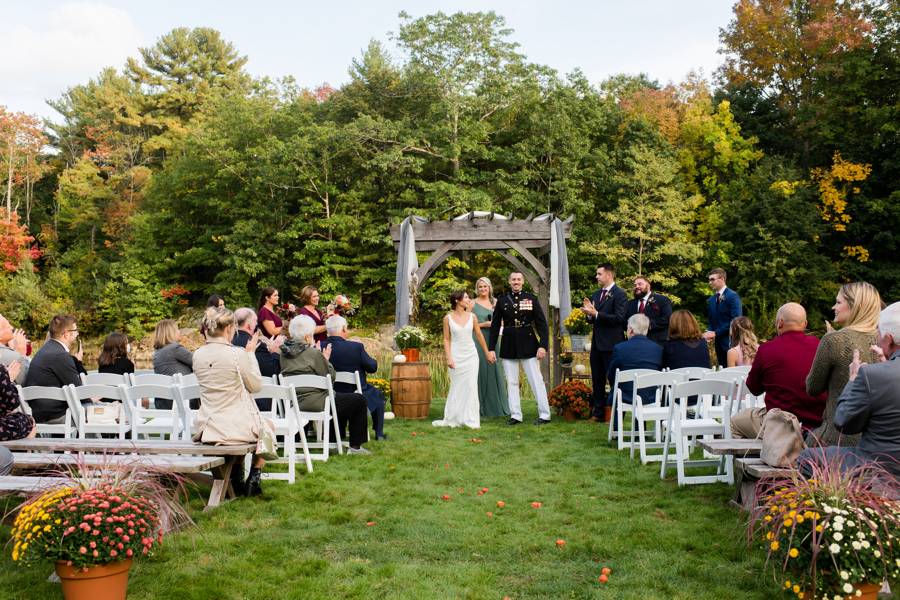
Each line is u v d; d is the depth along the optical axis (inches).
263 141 1205.1
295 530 184.4
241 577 151.6
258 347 316.5
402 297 463.5
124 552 130.4
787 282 995.3
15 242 1307.8
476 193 1047.0
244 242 1110.4
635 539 174.9
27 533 128.5
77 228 1482.5
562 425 362.6
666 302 364.2
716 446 187.0
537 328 374.3
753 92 1219.9
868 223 1077.8
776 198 1034.7
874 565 117.3
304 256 1109.1
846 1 1102.4
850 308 170.7
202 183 1251.8
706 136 1131.3
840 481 127.9
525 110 1167.0
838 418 149.7
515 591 144.9
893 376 143.2
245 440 197.6
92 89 1763.0
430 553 167.9
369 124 1071.0
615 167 1149.7
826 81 1100.5
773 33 1143.6
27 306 1262.3
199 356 201.2
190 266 1227.2
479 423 370.0
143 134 1630.2
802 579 122.6
